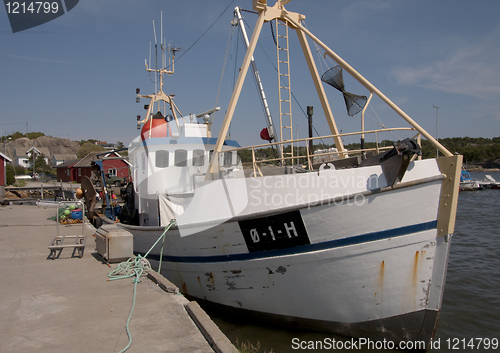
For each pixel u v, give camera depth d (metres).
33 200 19.14
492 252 11.97
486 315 6.77
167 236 6.07
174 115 11.23
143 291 4.45
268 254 5.09
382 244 4.64
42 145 91.38
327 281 4.93
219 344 2.96
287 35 6.39
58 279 4.95
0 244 7.71
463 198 34.75
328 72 6.41
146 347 3.02
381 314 4.95
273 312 5.46
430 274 4.69
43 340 3.13
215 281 5.70
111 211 10.02
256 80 8.00
